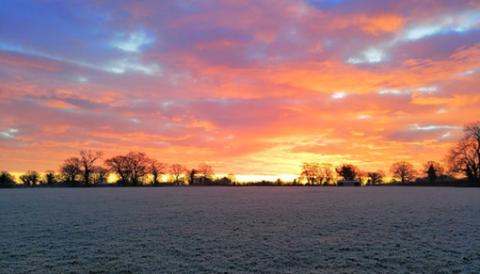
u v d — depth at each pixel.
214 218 24.86
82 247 14.91
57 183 151.88
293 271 11.31
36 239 16.81
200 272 11.23
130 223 22.23
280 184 178.62
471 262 12.20
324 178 181.12
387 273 11.05
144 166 161.12
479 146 109.81
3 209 32.47
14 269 11.68
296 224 21.64
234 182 177.00
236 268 11.66
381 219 23.92
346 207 33.78
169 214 27.56
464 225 20.81
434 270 11.34
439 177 152.12
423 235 17.53
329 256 13.20
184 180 174.25
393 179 177.88
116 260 12.71
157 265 12.04
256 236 17.44
